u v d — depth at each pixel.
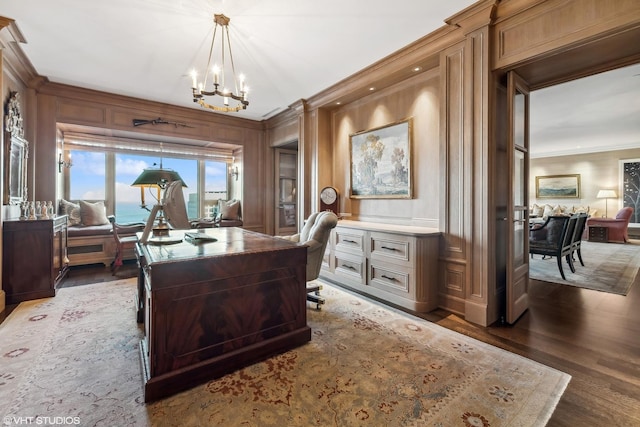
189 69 3.53
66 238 4.01
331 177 4.58
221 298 1.78
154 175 2.48
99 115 4.36
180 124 5.09
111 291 3.33
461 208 2.68
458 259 2.71
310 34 2.79
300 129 4.78
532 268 4.62
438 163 3.14
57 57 3.25
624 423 1.36
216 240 2.41
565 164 8.91
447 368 1.82
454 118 2.73
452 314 2.72
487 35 2.43
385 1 2.32
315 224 2.96
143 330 2.33
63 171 4.98
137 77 3.78
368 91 3.82
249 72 3.61
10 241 2.93
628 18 1.81
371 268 3.27
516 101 2.72
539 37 2.19
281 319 2.04
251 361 1.87
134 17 2.53
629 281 3.83
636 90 4.22
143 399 1.52
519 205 2.79
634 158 7.82
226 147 6.20
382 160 3.75
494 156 2.54
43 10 2.43
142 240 2.22
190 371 1.64
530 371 1.79
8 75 3.17
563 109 5.04
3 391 1.57
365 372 1.77
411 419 1.39
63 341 2.14
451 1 2.33
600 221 7.61
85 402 1.49
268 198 6.07
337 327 2.41
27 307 2.82
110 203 5.50
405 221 3.53
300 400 1.52
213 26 2.66
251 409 1.46
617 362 1.90
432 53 2.88
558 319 2.62
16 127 3.28
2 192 2.90
